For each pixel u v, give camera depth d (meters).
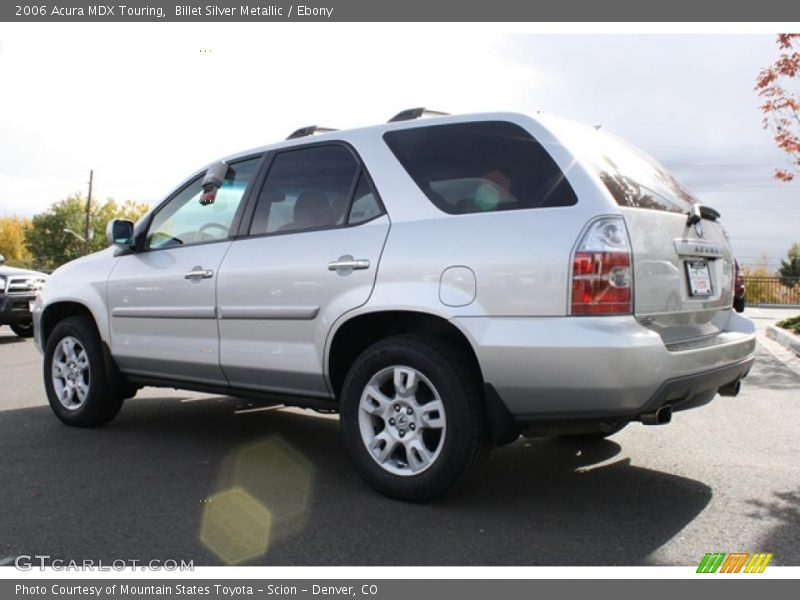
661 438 4.88
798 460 4.35
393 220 3.66
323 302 3.79
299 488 3.82
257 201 4.34
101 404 5.14
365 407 3.63
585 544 3.08
